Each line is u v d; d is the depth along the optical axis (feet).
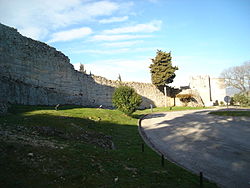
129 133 47.75
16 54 56.18
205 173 25.40
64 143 27.53
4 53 52.42
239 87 182.91
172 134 49.78
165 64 154.40
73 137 32.86
